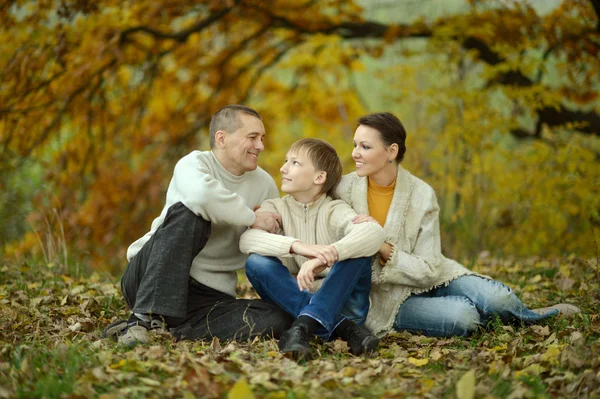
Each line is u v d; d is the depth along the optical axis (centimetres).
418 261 401
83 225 984
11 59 904
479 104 959
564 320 404
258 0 1026
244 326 381
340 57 1120
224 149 409
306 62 1149
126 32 970
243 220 387
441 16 1024
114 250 1009
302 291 377
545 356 331
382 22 1166
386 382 300
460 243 855
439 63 1017
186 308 384
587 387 293
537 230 918
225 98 1145
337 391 288
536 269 634
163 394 279
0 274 565
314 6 1079
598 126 998
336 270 370
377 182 419
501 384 297
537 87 928
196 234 380
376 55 1103
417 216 412
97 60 910
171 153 1109
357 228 376
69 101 955
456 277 418
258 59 1163
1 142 938
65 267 617
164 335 366
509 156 945
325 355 352
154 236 385
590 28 947
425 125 1016
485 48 1020
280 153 1234
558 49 962
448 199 966
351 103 1220
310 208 405
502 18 955
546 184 899
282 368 309
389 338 402
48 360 319
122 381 291
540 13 1034
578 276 572
